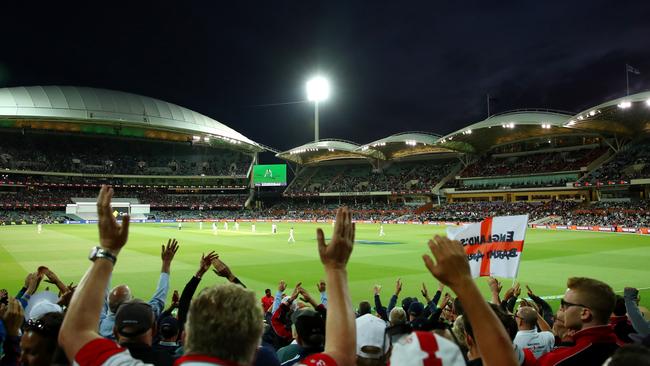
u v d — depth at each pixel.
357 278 25.12
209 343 2.36
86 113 102.62
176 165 120.75
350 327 2.95
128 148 119.81
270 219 106.94
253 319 2.48
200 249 40.88
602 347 3.99
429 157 110.69
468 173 97.19
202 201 119.94
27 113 96.19
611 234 56.97
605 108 64.94
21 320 4.68
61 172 106.38
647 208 68.06
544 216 76.06
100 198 3.06
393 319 7.31
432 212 93.12
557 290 21.72
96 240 49.25
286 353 6.16
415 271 27.64
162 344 5.91
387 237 55.31
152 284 23.27
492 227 8.44
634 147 80.81
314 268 29.20
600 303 4.02
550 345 6.61
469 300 2.55
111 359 2.59
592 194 81.12
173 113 116.44
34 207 100.31
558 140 91.12
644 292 20.73
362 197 116.88
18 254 35.81
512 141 94.81
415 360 2.28
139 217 103.94
